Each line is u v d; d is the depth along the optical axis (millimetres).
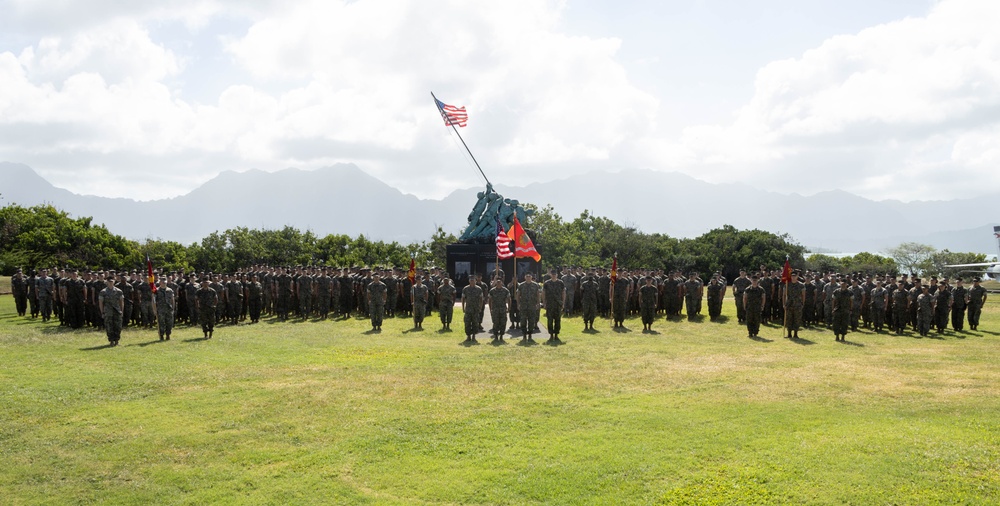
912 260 74125
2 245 51531
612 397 12742
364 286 27750
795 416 11312
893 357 17312
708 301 26688
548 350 18531
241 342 19922
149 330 22891
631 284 27984
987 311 30719
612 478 8570
